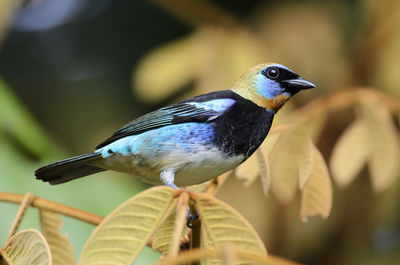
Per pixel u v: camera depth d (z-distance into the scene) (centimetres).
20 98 1844
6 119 946
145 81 1156
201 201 477
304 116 700
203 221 482
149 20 1855
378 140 719
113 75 1836
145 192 465
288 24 1292
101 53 1895
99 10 1914
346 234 1277
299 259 1256
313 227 1238
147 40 1861
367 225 1290
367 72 1249
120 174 1173
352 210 1277
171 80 1146
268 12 1338
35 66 1927
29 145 962
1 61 1933
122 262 459
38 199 576
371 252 1362
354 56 1274
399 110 723
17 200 586
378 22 1236
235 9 1655
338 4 1421
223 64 1120
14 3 979
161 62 1153
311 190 696
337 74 1267
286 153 696
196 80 1141
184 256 400
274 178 706
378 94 718
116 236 461
